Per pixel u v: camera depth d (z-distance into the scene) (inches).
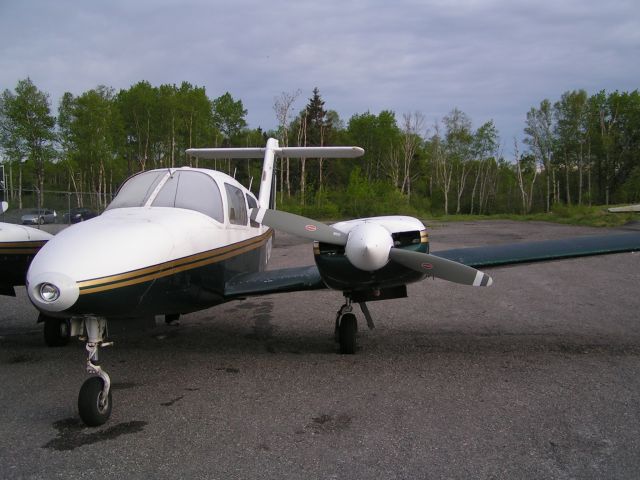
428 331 246.7
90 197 876.0
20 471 114.0
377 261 175.3
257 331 255.3
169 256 164.7
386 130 2445.9
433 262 178.2
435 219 1599.4
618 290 346.9
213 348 222.8
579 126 2249.0
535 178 2449.6
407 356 205.0
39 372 190.5
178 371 189.6
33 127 1476.4
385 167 2426.2
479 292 350.9
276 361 201.3
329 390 166.2
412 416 143.7
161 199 198.4
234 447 125.6
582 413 144.4
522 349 212.5
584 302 309.4
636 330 242.4
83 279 135.1
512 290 355.3
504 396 158.4
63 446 127.3
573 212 1405.0
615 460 116.7
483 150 2407.7
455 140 2402.8
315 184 2303.2
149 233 162.1
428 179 2610.7
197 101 1803.6
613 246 206.1
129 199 200.4
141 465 116.7
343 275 189.2
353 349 208.2
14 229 230.1
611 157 2228.1
